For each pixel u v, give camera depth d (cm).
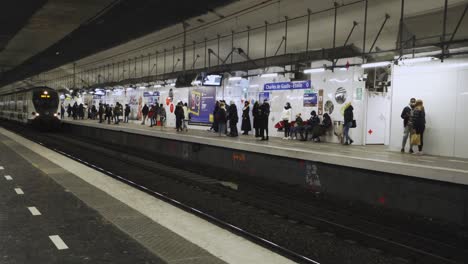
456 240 810
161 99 3159
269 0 1608
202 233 670
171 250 560
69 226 665
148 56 2989
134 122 3566
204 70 2370
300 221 864
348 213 1016
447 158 1202
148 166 1667
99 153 2084
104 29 2420
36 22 2348
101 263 507
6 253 535
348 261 641
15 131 3347
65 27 2455
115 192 977
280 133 2070
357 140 1752
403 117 1349
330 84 1844
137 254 541
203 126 2642
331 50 1642
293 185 1337
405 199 1002
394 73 1429
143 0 1773
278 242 726
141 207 835
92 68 4175
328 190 1218
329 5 1531
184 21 2044
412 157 1202
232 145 1614
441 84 1281
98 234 625
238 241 635
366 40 1639
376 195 1077
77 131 3447
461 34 1245
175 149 2033
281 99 2092
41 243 578
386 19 1462
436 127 1293
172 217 766
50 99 3297
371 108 1781
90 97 4584
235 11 1788
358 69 1738
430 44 1241
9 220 692
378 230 852
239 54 2225
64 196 892
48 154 1700
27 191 936
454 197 895
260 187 1309
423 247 745
